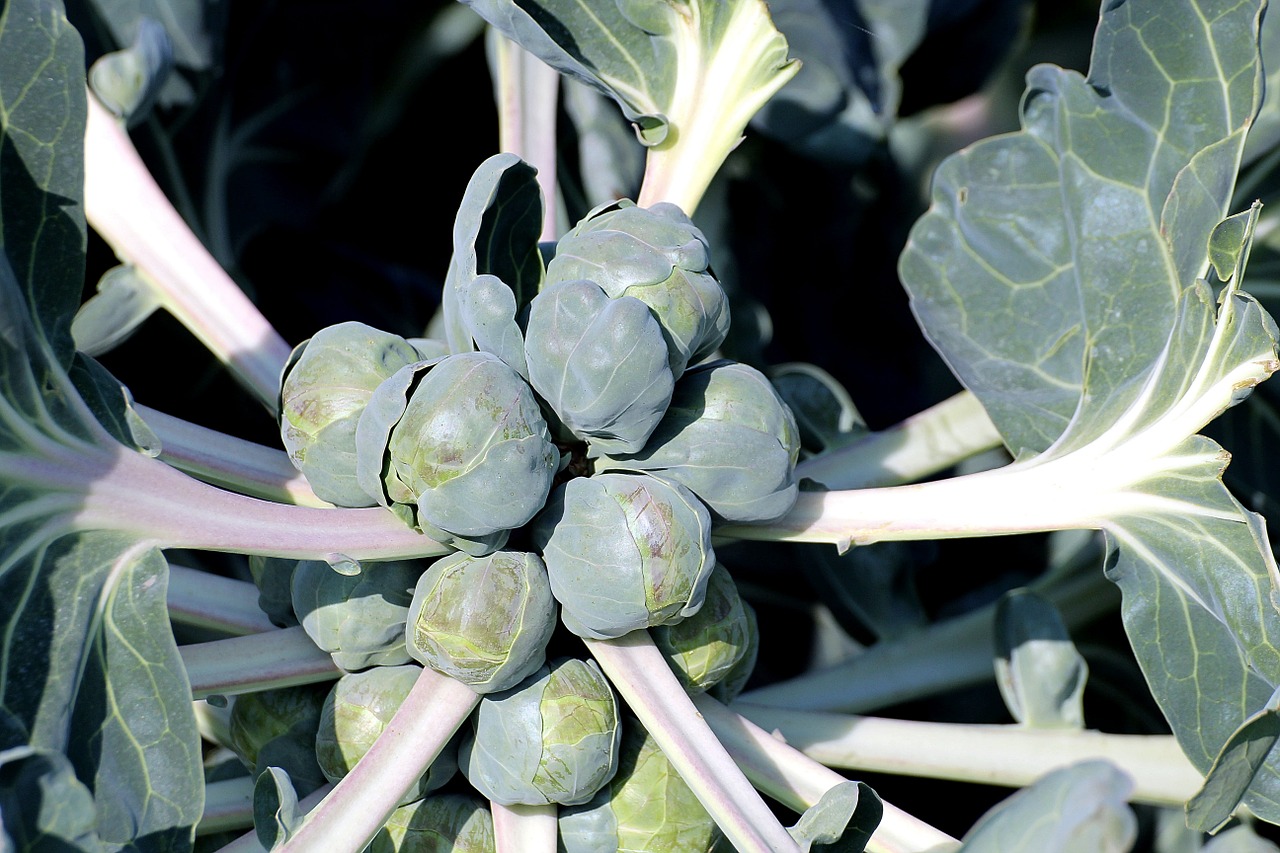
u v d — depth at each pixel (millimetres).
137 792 763
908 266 928
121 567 777
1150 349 864
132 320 879
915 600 982
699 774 783
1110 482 833
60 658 763
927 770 880
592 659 814
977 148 925
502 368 773
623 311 766
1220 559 814
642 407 773
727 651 815
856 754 879
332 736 812
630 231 789
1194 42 865
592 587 780
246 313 881
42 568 769
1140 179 881
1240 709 818
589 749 792
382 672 815
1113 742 885
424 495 771
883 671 969
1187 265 856
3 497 769
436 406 766
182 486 788
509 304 779
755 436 791
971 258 921
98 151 878
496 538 783
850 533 830
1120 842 719
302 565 812
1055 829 723
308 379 796
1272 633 807
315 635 807
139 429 801
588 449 801
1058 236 911
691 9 870
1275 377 959
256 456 843
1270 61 930
